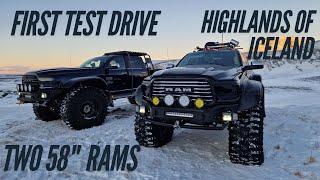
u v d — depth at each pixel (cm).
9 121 919
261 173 404
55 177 408
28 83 743
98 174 414
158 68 1019
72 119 703
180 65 590
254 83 485
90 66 859
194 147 527
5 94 2298
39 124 806
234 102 413
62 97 752
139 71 945
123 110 1008
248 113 431
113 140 592
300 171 406
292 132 646
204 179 386
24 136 662
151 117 465
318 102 1432
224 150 508
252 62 552
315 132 645
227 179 386
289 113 922
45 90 712
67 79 741
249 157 425
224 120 414
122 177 399
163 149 516
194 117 419
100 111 759
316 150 507
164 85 441
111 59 856
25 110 1257
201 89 418
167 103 434
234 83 415
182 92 427
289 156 474
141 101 488
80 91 726
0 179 407
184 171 414
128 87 905
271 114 879
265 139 580
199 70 445
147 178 391
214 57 584
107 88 825
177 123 443
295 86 3191
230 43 638
